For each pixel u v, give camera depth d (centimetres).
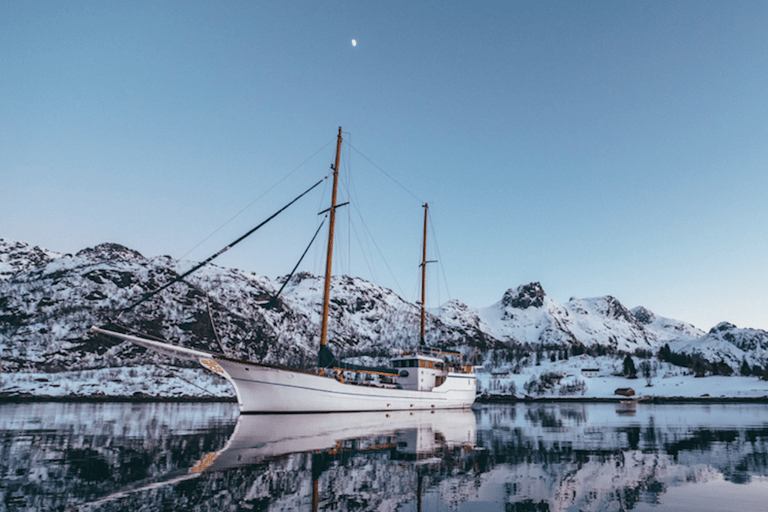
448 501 1095
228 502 1058
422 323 6894
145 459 1648
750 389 19375
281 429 2842
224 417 4491
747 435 2861
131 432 2705
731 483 1316
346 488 1223
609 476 1415
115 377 17062
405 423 3444
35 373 18238
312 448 1978
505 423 3962
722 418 5044
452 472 1465
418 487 1246
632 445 2262
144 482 1255
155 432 2703
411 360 5394
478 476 1402
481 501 1097
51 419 3994
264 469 1476
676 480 1358
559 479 1362
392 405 4678
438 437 2516
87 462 1576
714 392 19075
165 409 6706
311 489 1204
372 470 1486
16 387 14250
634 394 18800
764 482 1332
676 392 19450
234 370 3597
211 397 15000
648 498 1130
